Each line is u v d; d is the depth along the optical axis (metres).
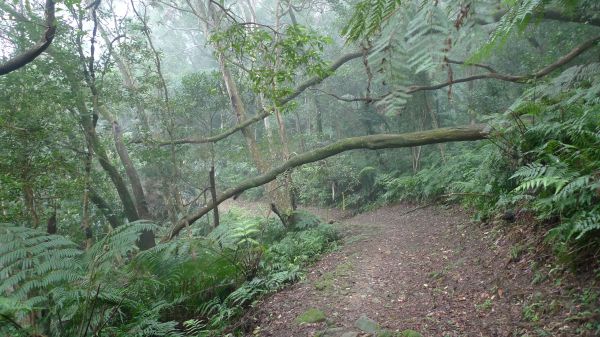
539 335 3.49
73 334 4.37
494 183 6.52
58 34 8.91
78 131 9.78
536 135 5.54
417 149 16.38
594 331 3.21
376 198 17.48
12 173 7.11
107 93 10.49
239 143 16.05
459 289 4.97
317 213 18.81
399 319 4.65
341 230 11.00
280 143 15.83
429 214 10.71
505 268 4.91
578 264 3.96
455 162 11.73
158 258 5.69
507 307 4.15
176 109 12.27
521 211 5.74
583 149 4.22
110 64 10.15
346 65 15.95
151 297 5.65
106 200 13.08
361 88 16.89
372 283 5.95
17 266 4.43
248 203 23.67
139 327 4.58
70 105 9.11
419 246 7.46
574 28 9.69
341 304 5.32
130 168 12.76
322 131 19.47
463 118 14.64
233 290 6.30
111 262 4.93
